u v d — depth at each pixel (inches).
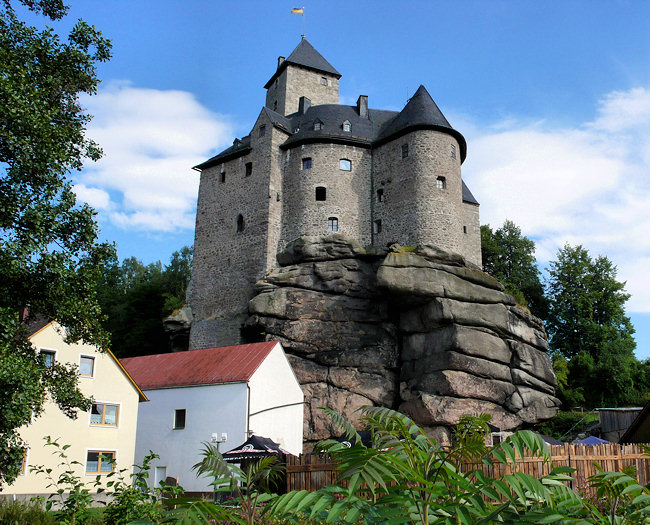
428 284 1428.4
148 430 1237.7
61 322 634.8
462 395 1362.0
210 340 1659.7
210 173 1845.5
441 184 1599.4
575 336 2092.8
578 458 470.3
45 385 598.5
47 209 590.2
